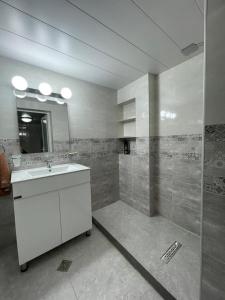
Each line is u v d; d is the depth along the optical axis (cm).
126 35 122
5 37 120
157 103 198
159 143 200
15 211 121
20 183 121
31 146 168
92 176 222
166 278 118
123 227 184
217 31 59
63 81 188
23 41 125
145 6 96
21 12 97
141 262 133
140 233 173
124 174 245
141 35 122
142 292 113
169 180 192
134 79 207
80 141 206
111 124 241
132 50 142
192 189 169
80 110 205
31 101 166
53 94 181
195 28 116
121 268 133
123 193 251
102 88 227
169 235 169
